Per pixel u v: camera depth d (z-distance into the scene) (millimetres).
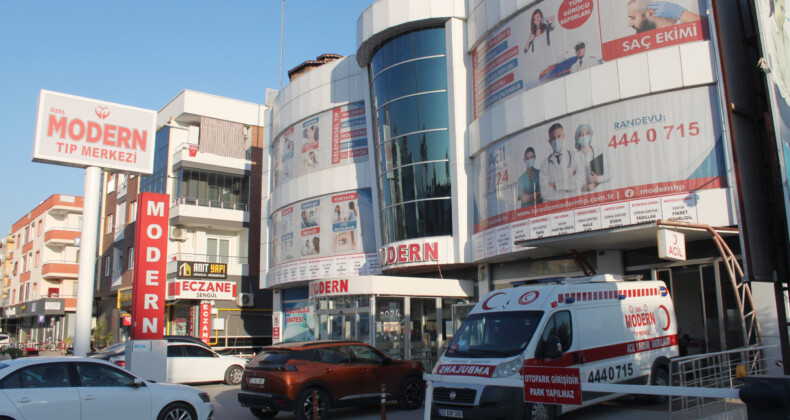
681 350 15320
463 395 9680
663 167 14766
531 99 17672
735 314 14266
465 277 21969
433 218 21297
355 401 12633
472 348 10633
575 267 18062
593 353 10930
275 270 29641
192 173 36625
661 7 15320
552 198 16781
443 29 21828
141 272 16875
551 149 17000
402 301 19672
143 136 20406
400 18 22078
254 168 38656
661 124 14953
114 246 42344
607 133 15789
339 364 12641
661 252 12578
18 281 60375
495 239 18734
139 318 16609
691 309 15258
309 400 11898
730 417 10781
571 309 10875
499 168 18906
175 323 35344
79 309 18125
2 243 68500
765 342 13109
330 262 26562
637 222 14867
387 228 23094
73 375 9828
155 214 17406
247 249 37500
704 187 14125
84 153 19016
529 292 11164
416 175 21766
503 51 19078
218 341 34719
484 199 19688
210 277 34938
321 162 27828
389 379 13344
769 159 6645
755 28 6848
